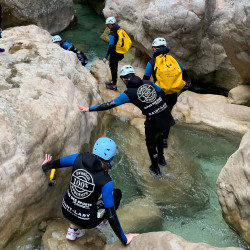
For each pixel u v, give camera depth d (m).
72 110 3.59
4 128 2.81
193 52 6.51
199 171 4.32
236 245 3.20
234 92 5.95
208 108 5.53
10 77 3.70
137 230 3.40
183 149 4.70
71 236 2.79
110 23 5.72
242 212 3.11
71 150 3.47
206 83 7.09
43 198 3.04
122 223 3.44
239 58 5.32
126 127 5.10
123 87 6.48
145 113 3.71
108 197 2.47
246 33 4.84
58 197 3.28
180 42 6.37
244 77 5.85
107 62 7.20
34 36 6.29
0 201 2.59
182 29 6.17
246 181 3.05
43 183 2.99
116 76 6.08
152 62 4.25
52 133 3.16
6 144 2.73
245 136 3.32
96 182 2.48
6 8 8.93
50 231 2.90
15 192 2.71
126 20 7.54
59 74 4.04
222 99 5.97
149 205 3.72
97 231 3.04
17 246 2.78
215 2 6.42
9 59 4.13
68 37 9.63
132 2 7.35
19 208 2.77
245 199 3.02
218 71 6.73
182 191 3.98
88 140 3.98
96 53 8.68
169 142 4.77
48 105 3.34
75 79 4.46
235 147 4.78
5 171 2.65
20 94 3.38
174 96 4.50
